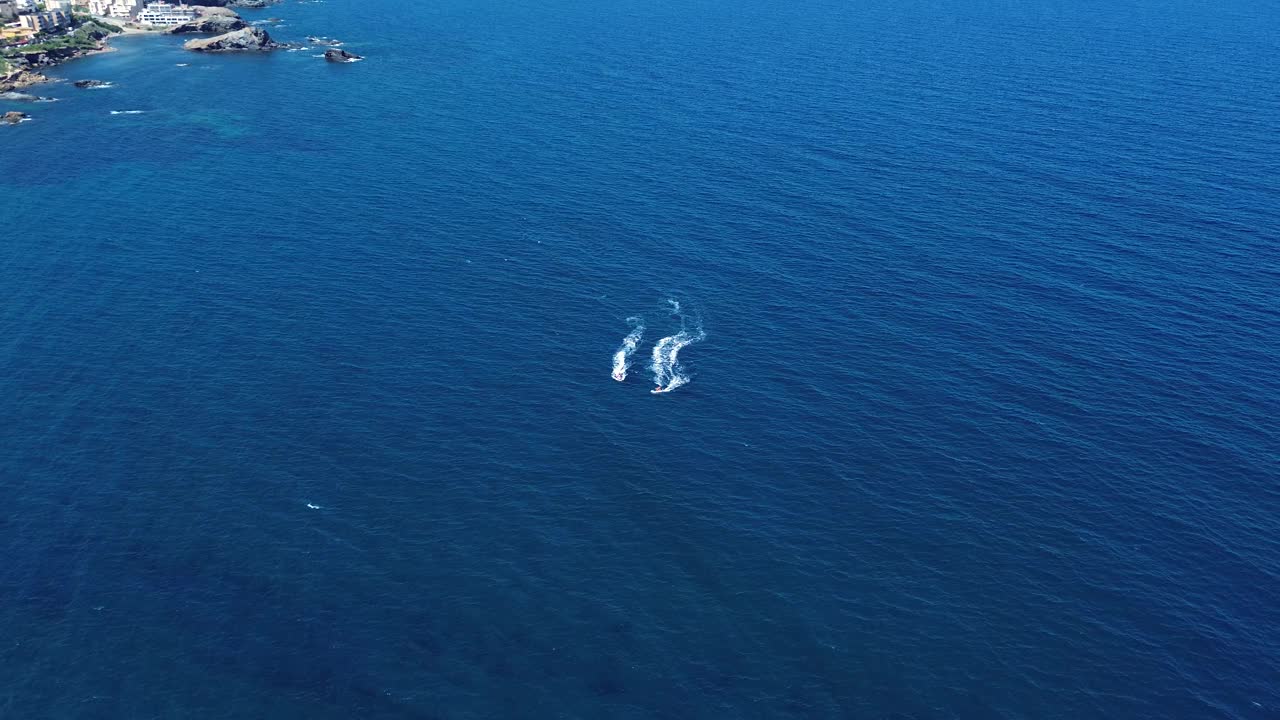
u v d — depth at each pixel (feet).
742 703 330.54
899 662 346.33
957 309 565.53
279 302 566.77
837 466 440.45
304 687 333.21
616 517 409.49
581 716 325.01
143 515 404.36
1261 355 521.24
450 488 423.23
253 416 465.88
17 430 453.58
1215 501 420.77
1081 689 337.31
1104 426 466.29
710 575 381.60
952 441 456.45
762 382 499.92
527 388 491.31
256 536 394.52
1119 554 393.09
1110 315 558.97
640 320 553.64
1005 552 393.91
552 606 366.02
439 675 338.13
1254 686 338.54
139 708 325.01
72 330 536.01
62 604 362.94
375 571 379.55
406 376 498.28
